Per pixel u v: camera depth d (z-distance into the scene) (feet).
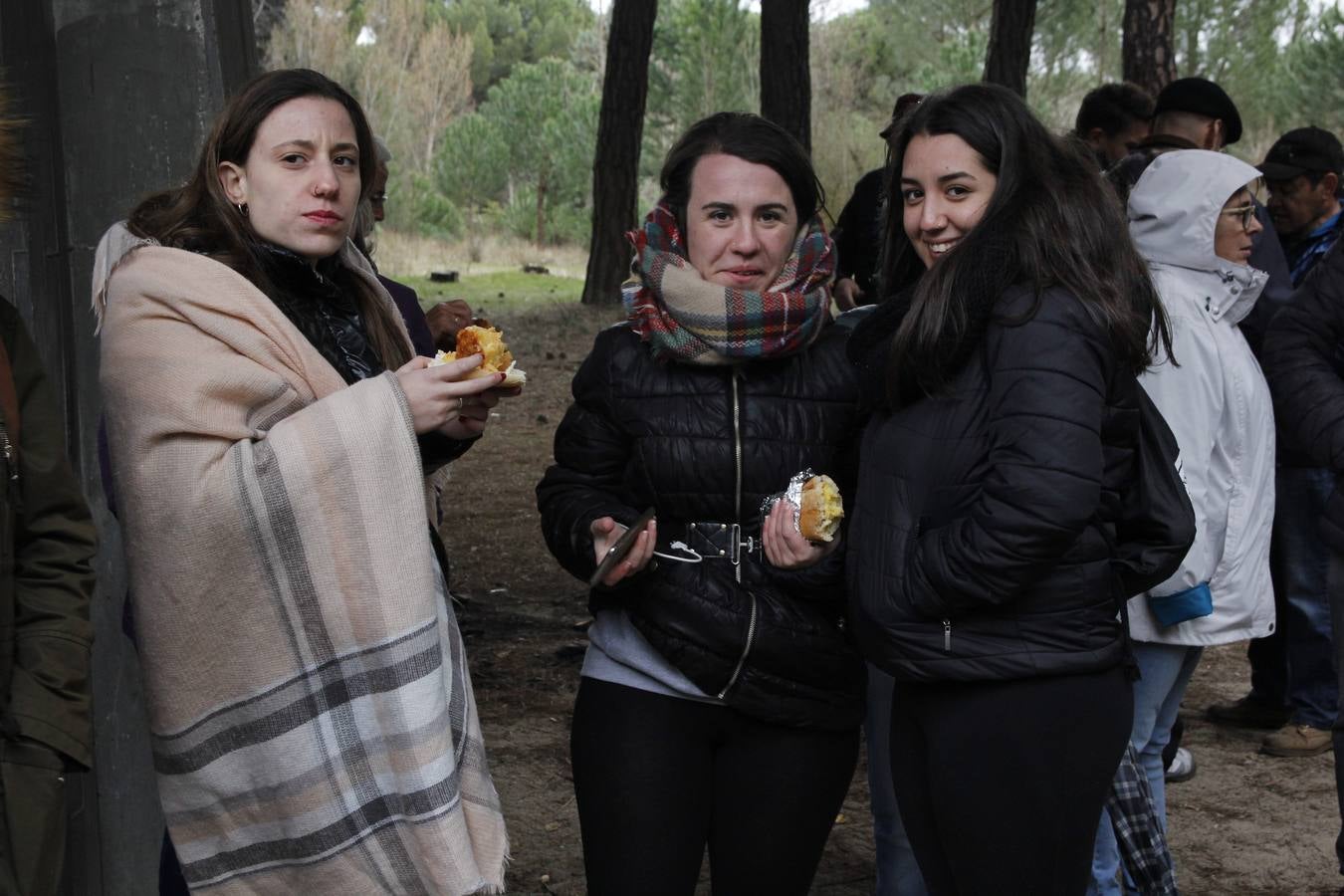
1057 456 8.21
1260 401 12.80
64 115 10.71
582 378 9.84
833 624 9.66
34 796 7.28
